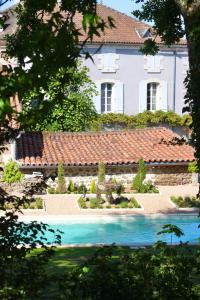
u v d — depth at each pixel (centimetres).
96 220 2034
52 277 600
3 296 569
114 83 3738
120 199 2311
